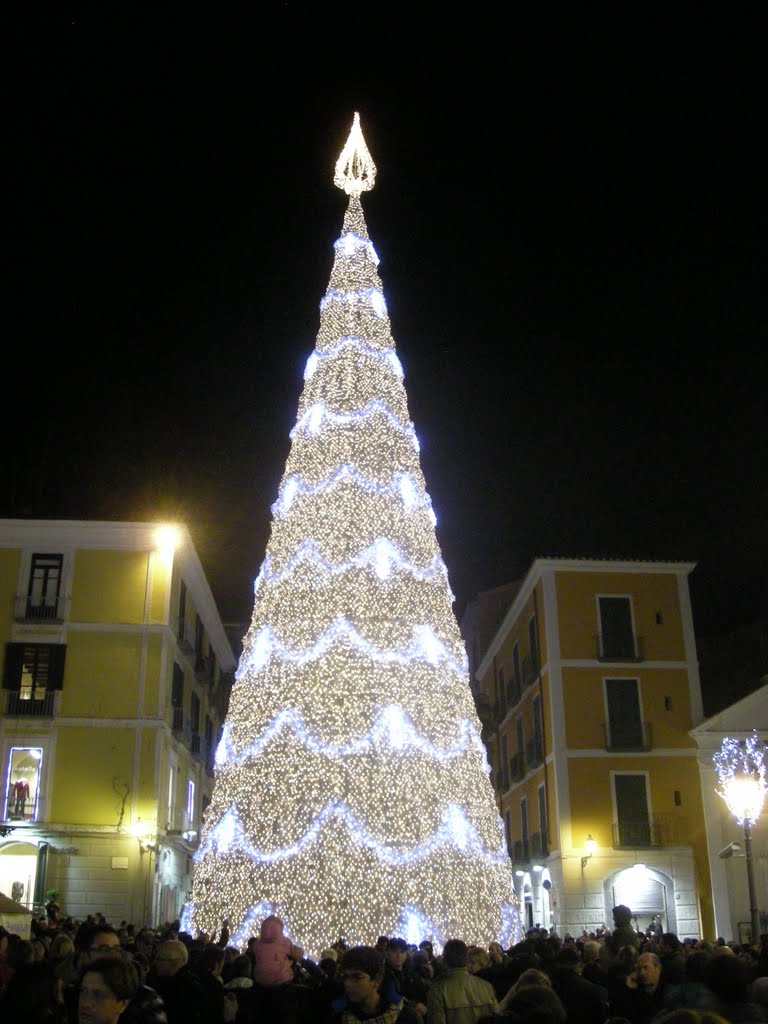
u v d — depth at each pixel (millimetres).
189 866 34406
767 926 28094
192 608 34125
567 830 30219
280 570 20078
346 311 22594
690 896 29641
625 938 11883
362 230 24109
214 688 39250
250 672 19578
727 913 29062
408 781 17984
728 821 30078
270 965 6156
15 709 27672
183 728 31766
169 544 29750
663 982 8094
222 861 17984
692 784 30875
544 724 32562
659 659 32406
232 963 9266
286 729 18391
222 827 18266
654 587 33281
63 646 28422
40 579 29266
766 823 29656
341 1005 5797
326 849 17312
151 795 27297
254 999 6086
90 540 29609
